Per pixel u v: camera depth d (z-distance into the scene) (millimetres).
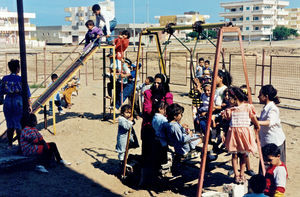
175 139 6410
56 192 6270
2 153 7602
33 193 6141
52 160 7902
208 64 13727
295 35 104438
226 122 6801
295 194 6359
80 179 7000
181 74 25609
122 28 79125
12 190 6176
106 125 11328
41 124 11445
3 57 38562
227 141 6031
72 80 13828
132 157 7316
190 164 6492
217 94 7098
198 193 5406
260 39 102938
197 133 7641
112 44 11117
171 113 6375
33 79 23719
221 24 5602
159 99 6926
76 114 12820
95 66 32125
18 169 7156
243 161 6164
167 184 6715
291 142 9547
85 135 10203
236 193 5898
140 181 6742
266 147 5199
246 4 106750
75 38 97188
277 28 100500
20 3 7203
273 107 6062
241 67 28688
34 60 37688
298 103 14492
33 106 10000
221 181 6938
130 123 6930
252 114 5902
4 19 83688
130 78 11719
